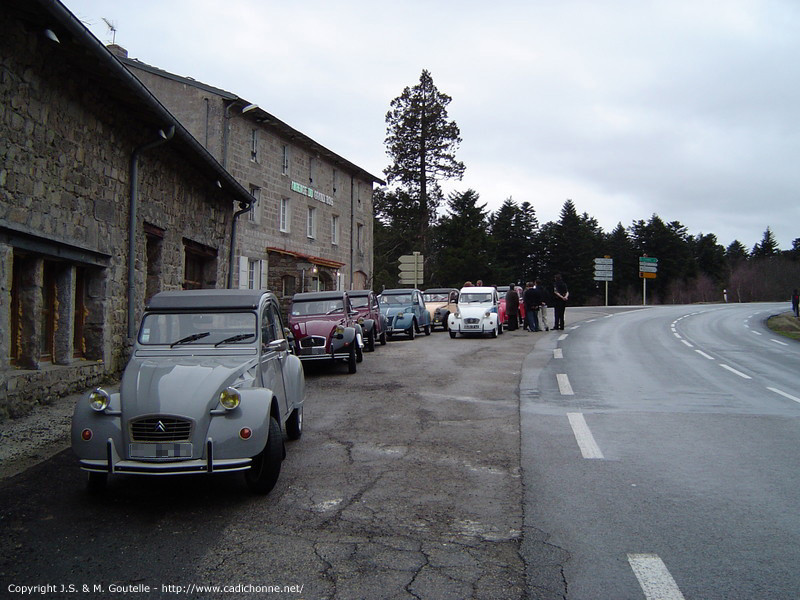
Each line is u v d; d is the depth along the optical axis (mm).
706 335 27609
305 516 5258
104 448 5398
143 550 4523
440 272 61844
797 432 8422
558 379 13438
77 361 11000
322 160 37219
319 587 3934
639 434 8281
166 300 7055
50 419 8492
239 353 6629
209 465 5367
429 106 54031
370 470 6645
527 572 4125
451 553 4457
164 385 5711
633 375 14242
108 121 11531
